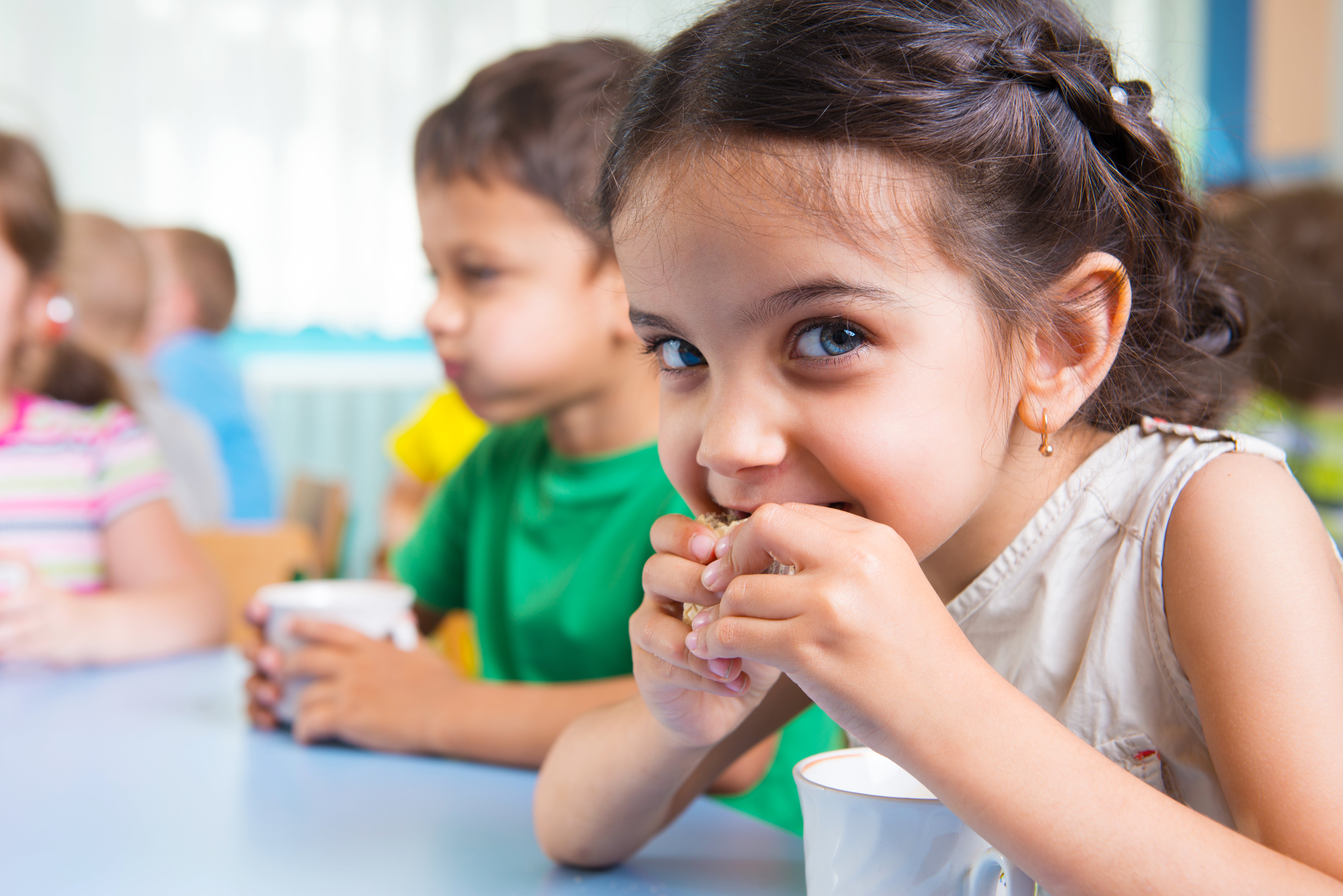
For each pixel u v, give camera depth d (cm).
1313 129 391
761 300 50
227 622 147
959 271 52
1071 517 65
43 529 149
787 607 47
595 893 59
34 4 392
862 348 50
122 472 153
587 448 116
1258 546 55
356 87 427
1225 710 52
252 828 68
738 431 51
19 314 159
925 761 45
